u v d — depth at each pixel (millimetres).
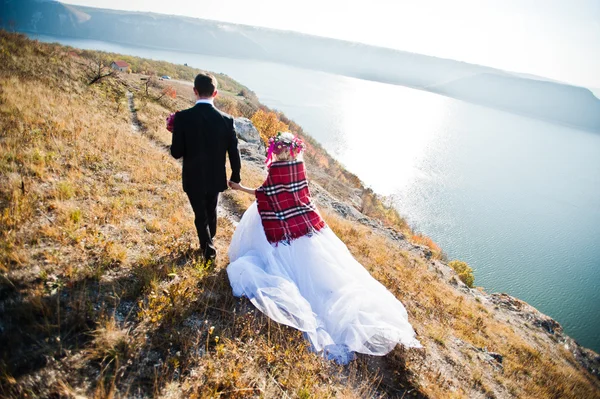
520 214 100438
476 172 147500
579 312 53031
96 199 5125
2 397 2152
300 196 4160
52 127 7176
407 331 3805
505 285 56500
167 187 6758
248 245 4340
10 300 2811
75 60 21000
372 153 137000
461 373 4797
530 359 8211
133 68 67438
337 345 3623
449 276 15812
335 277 3916
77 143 6988
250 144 22438
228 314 3617
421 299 7922
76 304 3006
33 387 2277
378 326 3662
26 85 9719
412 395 3584
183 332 3178
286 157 3975
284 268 4020
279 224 4047
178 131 3695
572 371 9992
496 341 8156
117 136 8867
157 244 4504
